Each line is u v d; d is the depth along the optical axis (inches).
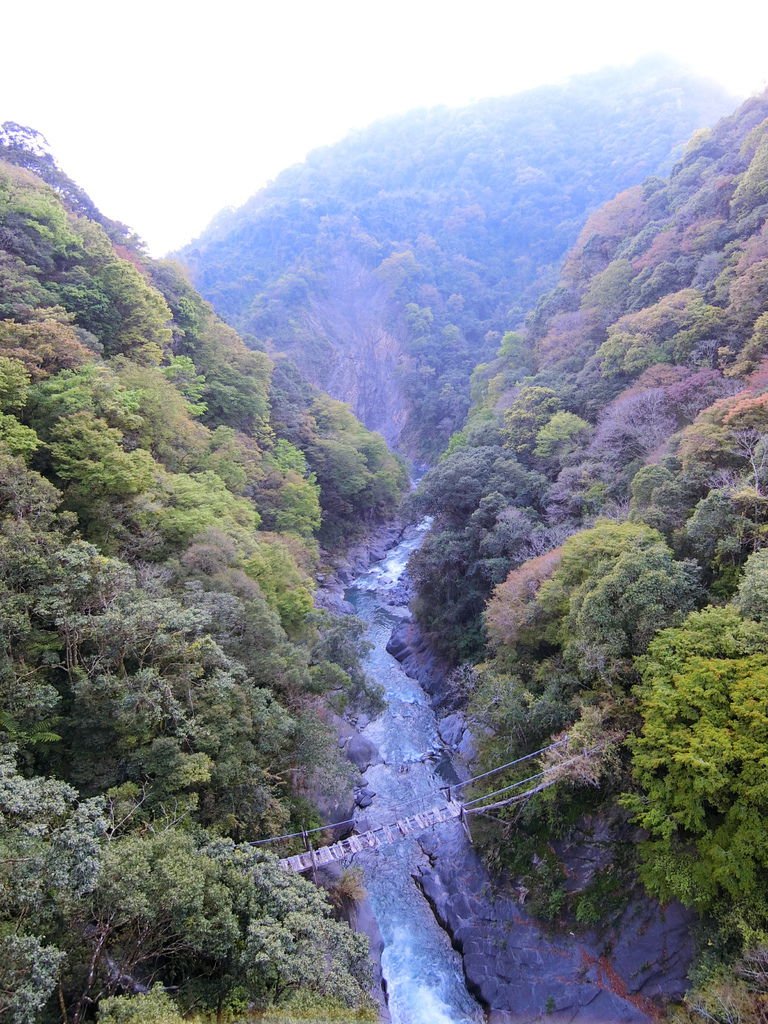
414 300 5152.6
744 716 594.9
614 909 710.5
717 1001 535.5
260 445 2064.5
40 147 2182.6
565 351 2123.5
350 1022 467.8
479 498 1648.6
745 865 553.6
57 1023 427.8
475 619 1403.8
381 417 4884.4
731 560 807.7
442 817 871.7
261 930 484.1
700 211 1946.4
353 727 1270.9
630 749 713.6
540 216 5408.5
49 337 1104.2
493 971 765.9
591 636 797.9
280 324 4950.8
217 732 706.8
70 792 499.2
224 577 953.5
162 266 2176.4
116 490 987.9
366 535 2588.6
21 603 657.6
